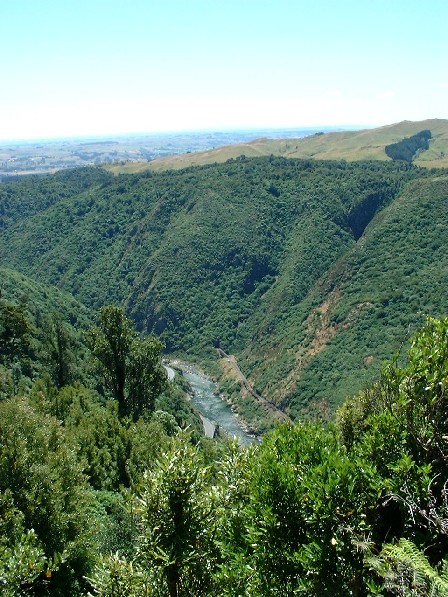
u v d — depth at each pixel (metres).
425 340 9.05
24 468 13.45
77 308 102.06
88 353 62.34
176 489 8.76
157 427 29.91
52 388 32.59
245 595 7.52
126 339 36.47
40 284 101.56
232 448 10.72
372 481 7.38
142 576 8.95
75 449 18.78
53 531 12.99
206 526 8.88
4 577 8.45
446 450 7.77
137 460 23.73
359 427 15.22
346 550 6.87
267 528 7.46
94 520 14.95
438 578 5.73
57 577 12.38
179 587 8.78
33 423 15.74
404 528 7.18
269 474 7.72
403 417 8.30
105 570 9.39
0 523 11.58
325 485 7.14
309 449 8.52
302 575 7.12
